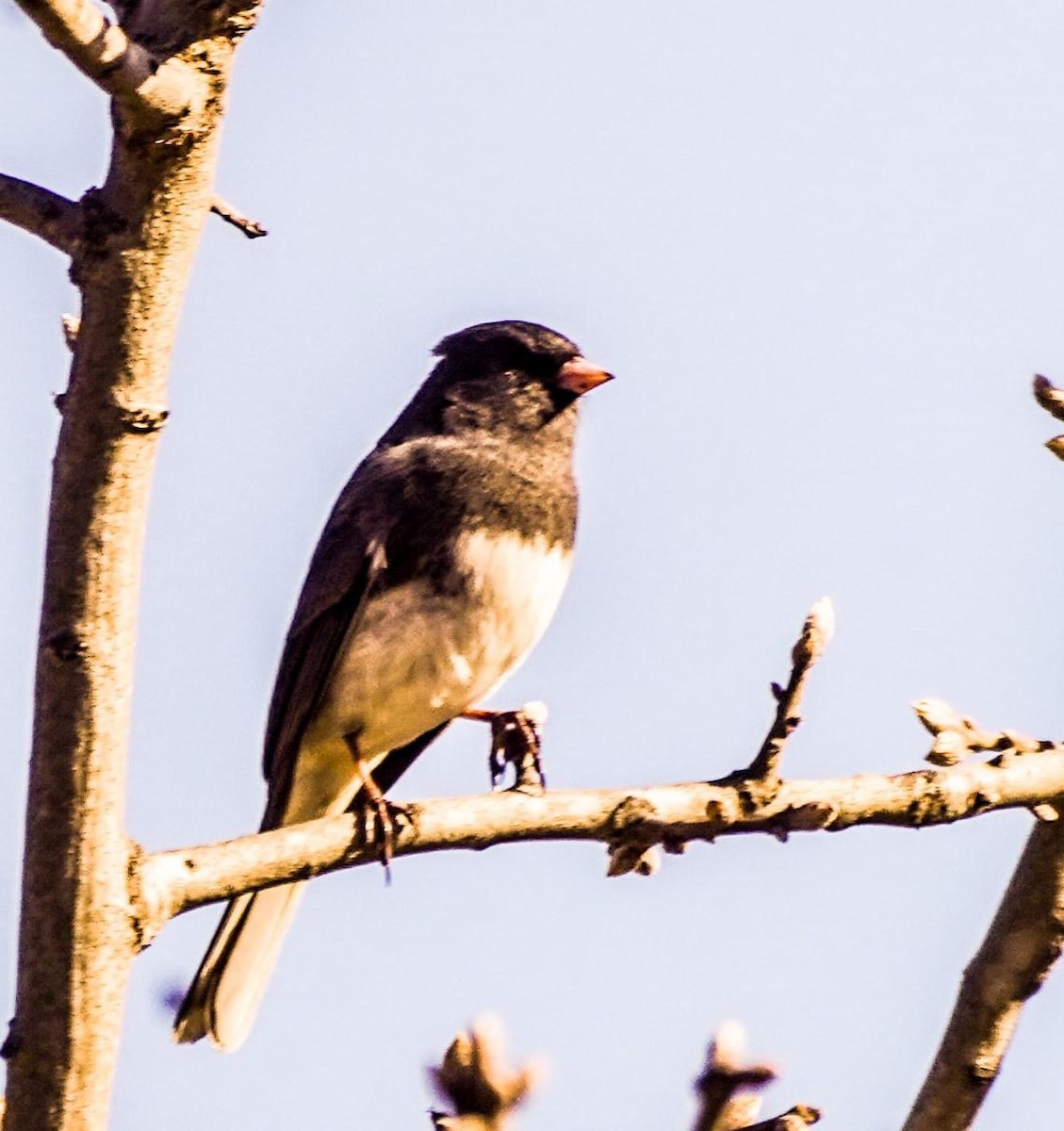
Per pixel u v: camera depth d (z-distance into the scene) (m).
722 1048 5.84
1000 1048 7.08
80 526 5.97
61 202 5.86
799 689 7.27
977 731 7.52
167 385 5.97
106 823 6.21
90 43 5.37
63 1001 6.19
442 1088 5.67
